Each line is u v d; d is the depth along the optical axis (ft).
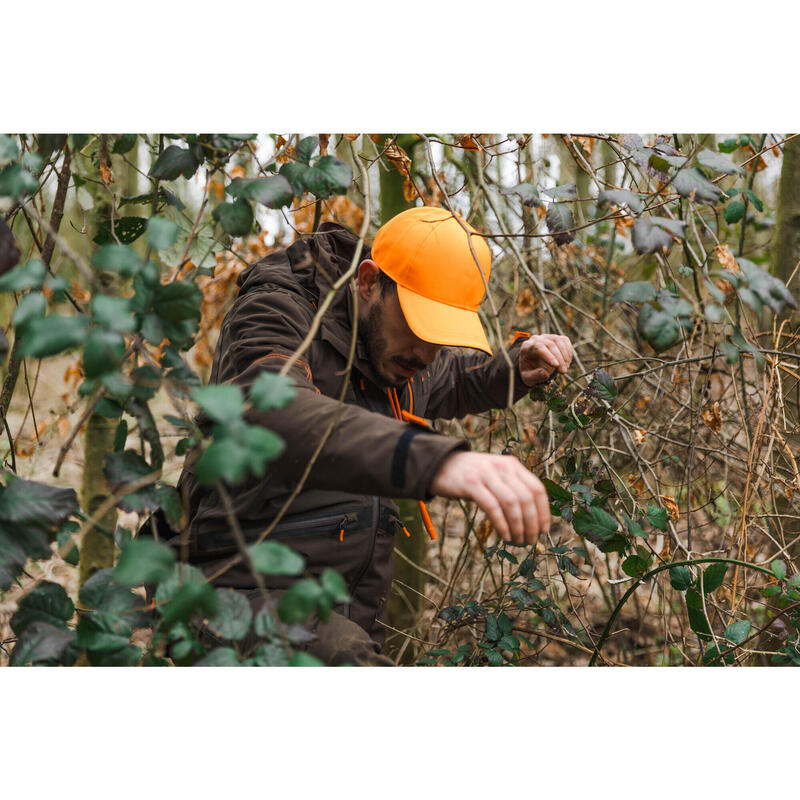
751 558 6.60
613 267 8.63
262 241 8.71
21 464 8.77
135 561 2.70
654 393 7.97
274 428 3.57
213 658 3.03
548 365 5.66
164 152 4.04
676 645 6.98
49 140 4.61
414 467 3.33
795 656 5.12
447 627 6.49
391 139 5.49
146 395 3.36
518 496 3.25
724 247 4.25
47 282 2.92
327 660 4.30
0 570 3.13
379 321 4.91
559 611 6.12
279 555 2.76
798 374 6.11
